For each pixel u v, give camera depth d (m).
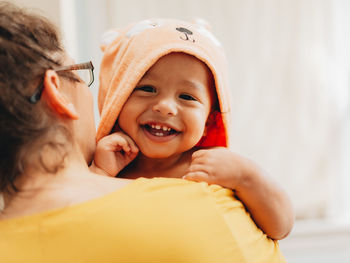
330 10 2.16
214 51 0.85
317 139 2.23
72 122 0.59
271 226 0.70
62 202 0.51
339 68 2.22
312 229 2.19
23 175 0.53
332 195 2.28
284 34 2.15
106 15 1.97
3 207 0.54
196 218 0.52
